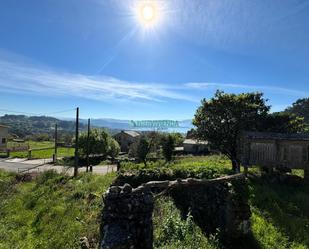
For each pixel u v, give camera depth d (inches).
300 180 773.9
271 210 524.4
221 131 1007.6
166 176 625.0
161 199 541.6
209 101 1025.5
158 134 1829.5
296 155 826.8
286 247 421.7
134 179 626.5
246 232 424.2
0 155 2121.1
